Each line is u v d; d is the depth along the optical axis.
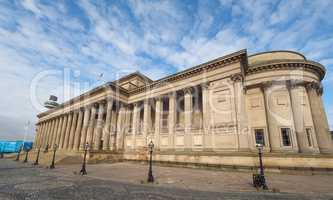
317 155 21.30
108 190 11.90
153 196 10.55
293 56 32.09
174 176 18.50
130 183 14.86
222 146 25.48
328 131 28.12
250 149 23.52
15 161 35.25
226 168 23.45
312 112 27.38
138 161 34.22
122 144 38.56
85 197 9.91
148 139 35.22
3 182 13.66
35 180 14.91
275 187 13.47
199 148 28.20
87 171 21.73
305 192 11.93
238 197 10.65
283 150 26.22
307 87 28.41
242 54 26.05
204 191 12.20
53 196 9.95
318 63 28.75
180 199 9.98
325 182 15.73
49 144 55.16
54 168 24.08
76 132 42.94
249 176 18.72
